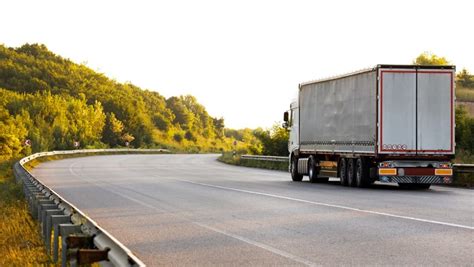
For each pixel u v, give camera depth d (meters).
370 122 27.22
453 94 26.94
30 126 105.00
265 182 33.34
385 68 26.66
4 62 168.62
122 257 7.41
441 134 26.92
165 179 35.66
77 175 39.91
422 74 26.83
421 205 19.70
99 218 16.70
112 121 139.75
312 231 13.77
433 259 10.21
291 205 19.83
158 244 12.30
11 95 125.88
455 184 31.02
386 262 9.98
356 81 28.52
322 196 23.45
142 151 119.75
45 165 56.81
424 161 27.00
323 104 31.80
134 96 192.75
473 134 47.62
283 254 10.91
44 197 16.00
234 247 11.77
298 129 35.03
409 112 26.81
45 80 167.50
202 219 16.30
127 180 34.50
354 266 9.69
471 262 9.92
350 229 14.01
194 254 11.09
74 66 184.25
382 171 26.77
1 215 17.09
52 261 10.59
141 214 17.59
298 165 34.84
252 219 16.17
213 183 32.00
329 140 31.02
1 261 10.46
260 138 66.06
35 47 192.75
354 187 28.95
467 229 13.81
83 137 121.19
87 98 156.50
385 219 15.84
